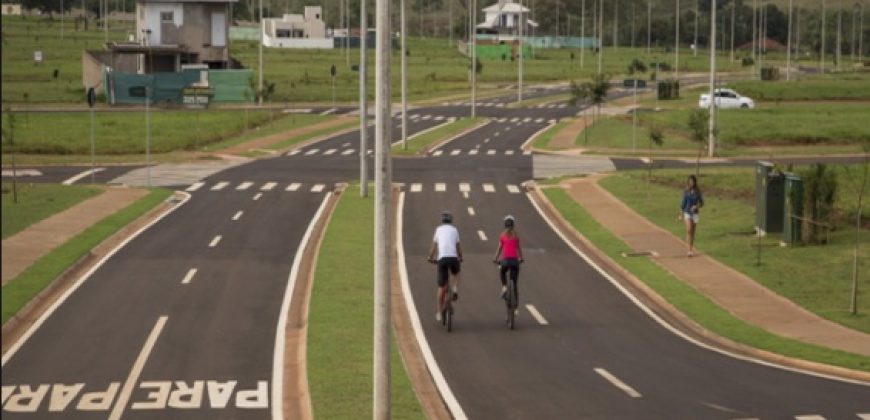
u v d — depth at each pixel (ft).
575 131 606.96
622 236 295.07
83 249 262.88
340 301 208.54
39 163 453.99
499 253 199.72
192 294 220.64
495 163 472.44
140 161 468.34
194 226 306.14
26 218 304.30
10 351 176.04
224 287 227.61
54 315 201.57
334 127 624.18
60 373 162.71
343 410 137.08
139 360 170.50
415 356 175.73
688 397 149.07
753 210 327.47
